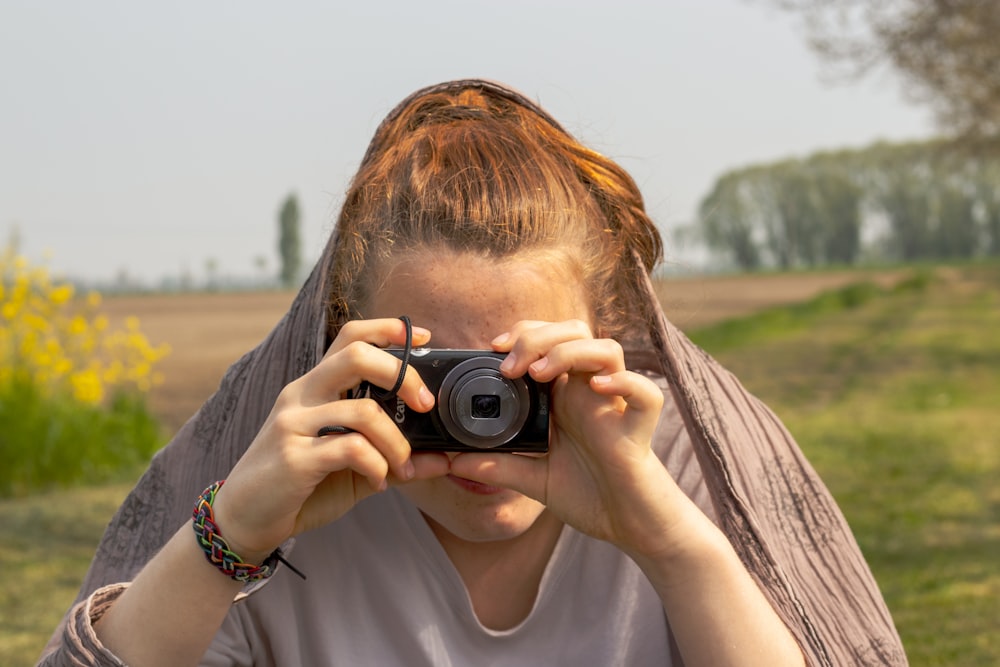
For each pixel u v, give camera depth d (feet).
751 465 6.48
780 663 5.58
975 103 49.96
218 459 6.45
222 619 5.48
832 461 30.96
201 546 5.32
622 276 6.25
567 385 5.37
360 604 5.89
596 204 6.03
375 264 5.59
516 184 5.55
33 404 29.84
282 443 5.18
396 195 5.58
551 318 5.53
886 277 242.17
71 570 19.44
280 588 5.87
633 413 5.29
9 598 17.58
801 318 112.47
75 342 33.01
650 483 5.37
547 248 5.53
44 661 5.73
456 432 5.25
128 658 5.36
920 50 43.78
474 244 5.40
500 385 5.24
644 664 6.06
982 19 43.01
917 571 18.84
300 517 5.53
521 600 6.05
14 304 30.63
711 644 5.54
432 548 5.85
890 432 36.60
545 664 5.94
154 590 5.38
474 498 5.56
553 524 6.02
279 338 6.43
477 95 6.54
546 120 6.50
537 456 5.58
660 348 6.25
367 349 5.17
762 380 57.88
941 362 64.85
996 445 32.99
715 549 5.51
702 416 6.10
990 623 15.51
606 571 5.99
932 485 26.91
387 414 5.27
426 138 5.83
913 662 14.03
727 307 144.56
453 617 5.91
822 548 6.55
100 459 30.48
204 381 59.93
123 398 33.94
